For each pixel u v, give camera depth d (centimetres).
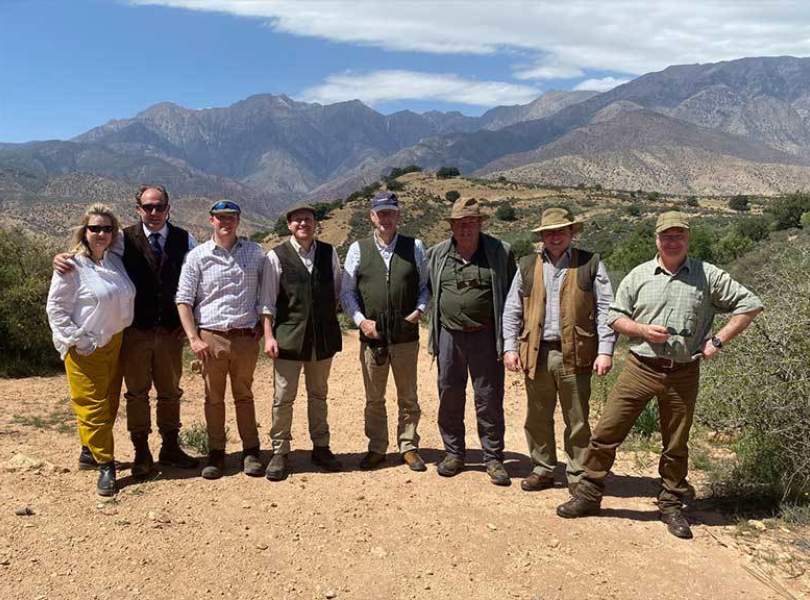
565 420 516
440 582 394
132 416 526
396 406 855
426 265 559
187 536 432
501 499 515
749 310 436
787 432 526
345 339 1438
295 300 535
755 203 10044
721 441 658
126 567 392
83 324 477
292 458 606
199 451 613
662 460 475
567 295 498
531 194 11244
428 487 535
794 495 505
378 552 422
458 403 557
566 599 381
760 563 423
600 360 490
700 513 499
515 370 519
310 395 570
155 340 527
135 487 507
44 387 852
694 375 454
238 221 516
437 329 548
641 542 448
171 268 528
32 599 356
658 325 446
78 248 485
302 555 418
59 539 416
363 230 8881
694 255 2636
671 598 385
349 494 513
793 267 600
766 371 541
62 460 562
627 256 2869
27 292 961
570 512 483
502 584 394
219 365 527
